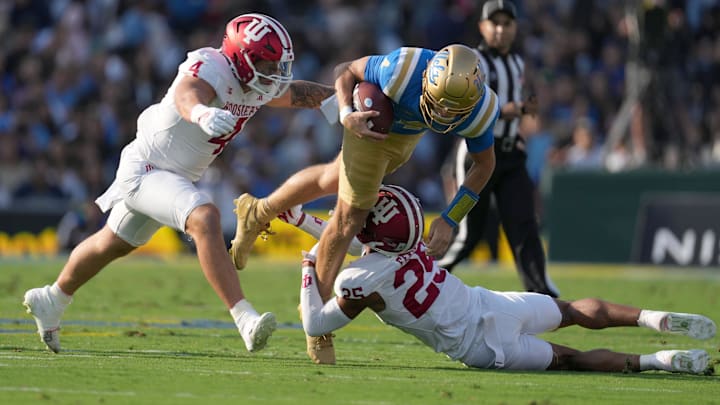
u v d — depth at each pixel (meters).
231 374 19.12
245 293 38.97
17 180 63.34
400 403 16.56
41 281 40.56
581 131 57.00
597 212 51.16
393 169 20.97
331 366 20.81
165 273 47.22
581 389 18.44
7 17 69.94
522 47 60.47
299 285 42.59
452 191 32.66
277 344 24.64
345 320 20.59
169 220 20.72
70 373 18.66
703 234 49.47
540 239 31.03
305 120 64.75
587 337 27.67
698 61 64.94
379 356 22.97
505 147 30.78
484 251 55.12
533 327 20.94
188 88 20.58
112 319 29.22
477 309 20.62
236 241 23.41
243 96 21.38
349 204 20.14
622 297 38.34
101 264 21.81
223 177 59.16
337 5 69.31
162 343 23.88
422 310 20.28
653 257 50.25
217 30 68.56
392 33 68.62
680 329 20.38
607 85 64.75
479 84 19.28
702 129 63.19
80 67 66.94
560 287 42.59
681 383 19.38
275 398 16.75
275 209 22.86
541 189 56.41
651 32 52.53
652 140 53.38
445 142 63.16
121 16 68.31
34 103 65.50
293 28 68.69
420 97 19.66
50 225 58.47
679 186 50.09
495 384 18.77
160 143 21.30
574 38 66.12
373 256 20.20
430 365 21.48
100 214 58.22
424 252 20.50
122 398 16.38
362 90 20.06
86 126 62.88
